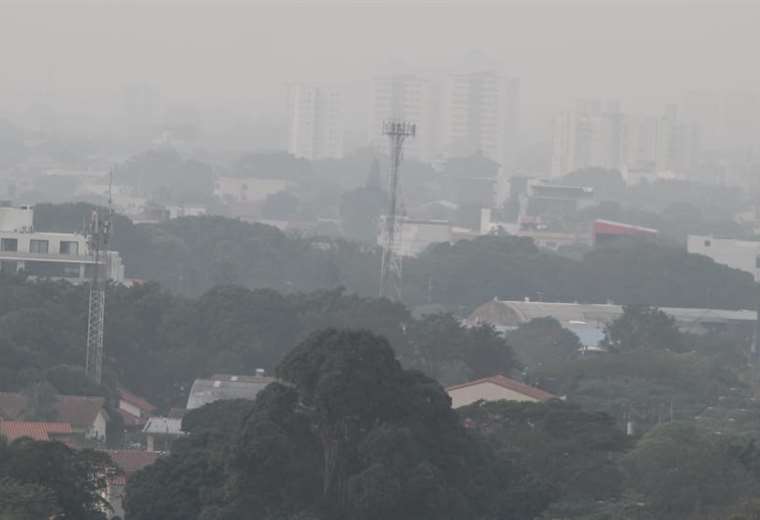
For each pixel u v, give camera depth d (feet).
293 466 601.21
